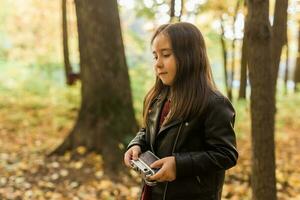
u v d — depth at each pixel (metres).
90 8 5.82
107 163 5.57
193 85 1.93
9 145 7.15
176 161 1.84
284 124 10.38
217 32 10.78
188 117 1.92
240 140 8.05
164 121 2.00
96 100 5.91
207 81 1.96
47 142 7.38
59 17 16.80
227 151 1.86
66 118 9.19
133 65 11.15
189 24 2.00
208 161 1.85
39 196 4.75
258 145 3.52
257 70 3.40
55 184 5.13
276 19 4.20
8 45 16.70
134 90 9.11
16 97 11.30
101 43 5.86
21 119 9.30
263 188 3.56
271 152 3.52
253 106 3.48
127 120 5.91
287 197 5.13
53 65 14.13
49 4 16.75
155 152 2.05
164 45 1.96
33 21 16.92
